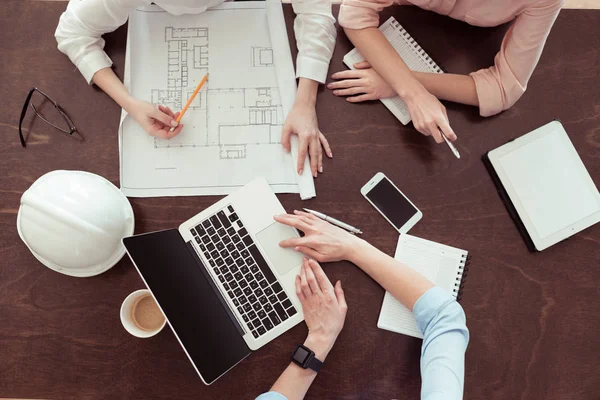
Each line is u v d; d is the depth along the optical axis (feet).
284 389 3.35
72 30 3.67
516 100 3.73
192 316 3.22
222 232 3.64
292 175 3.73
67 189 3.34
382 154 3.74
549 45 3.83
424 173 3.73
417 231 3.67
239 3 3.89
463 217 3.68
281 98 3.78
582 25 3.83
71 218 3.29
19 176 3.70
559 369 3.56
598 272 3.64
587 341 3.58
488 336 3.59
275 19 3.84
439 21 3.87
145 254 3.14
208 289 3.54
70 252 3.36
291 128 3.69
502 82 3.66
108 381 3.53
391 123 3.78
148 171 3.71
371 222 3.68
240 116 3.78
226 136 3.75
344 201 3.70
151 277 3.08
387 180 3.70
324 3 3.81
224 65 3.83
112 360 3.54
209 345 3.21
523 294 3.62
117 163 3.72
